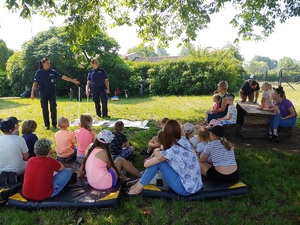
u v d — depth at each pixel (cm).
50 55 1930
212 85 2080
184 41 840
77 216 337
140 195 382
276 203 369
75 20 720
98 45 2053
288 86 2698
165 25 920
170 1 819
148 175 374
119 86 2119
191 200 367
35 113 1040
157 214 341
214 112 698
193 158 370
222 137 407
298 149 602
